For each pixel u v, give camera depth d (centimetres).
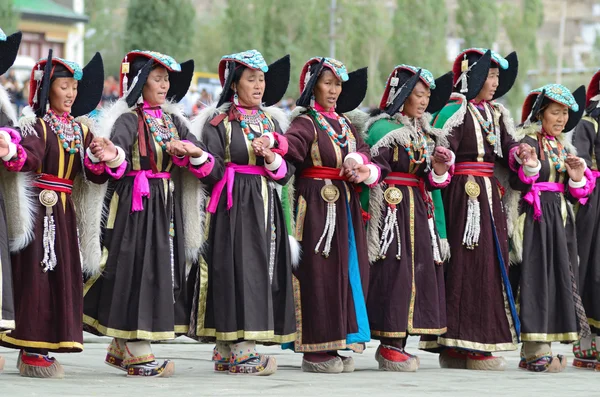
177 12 4797
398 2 6581
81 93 1013
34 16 4903
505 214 1186
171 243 1010
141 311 981
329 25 6097
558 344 1581
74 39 5100
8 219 943
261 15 5491
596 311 1225
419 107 1136
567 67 10606
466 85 1175
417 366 1121
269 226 1047
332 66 1093
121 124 1002
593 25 12725
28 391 845
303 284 1074
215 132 1044
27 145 942
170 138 1018
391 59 6606
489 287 1153
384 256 1109
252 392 877
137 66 1023
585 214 1233
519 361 1297
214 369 1087
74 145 975
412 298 1112
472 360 1165
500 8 7612
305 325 1070
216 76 3084
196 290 1038
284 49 5519
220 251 1030
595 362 1234
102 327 991
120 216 999
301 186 1089
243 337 1013
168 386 908
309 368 1073
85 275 1007
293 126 1080
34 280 952
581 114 1230
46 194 961
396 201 1116
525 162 1145
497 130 1172
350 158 1076
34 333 951
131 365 996
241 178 1043
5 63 953
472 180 1159
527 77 8269
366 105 6022
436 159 1116
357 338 1076
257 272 1027
